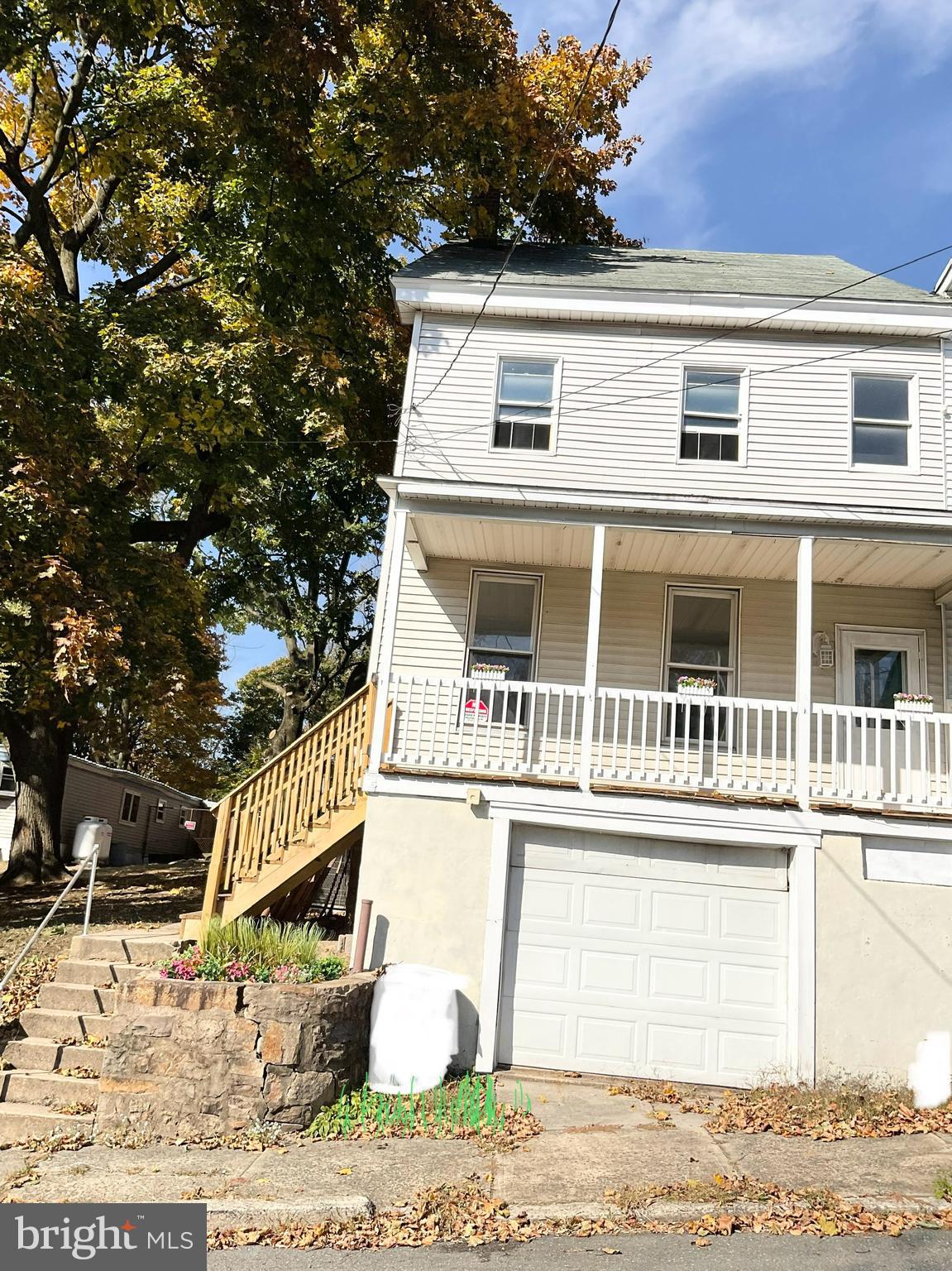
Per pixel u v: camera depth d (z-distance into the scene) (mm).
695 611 13875
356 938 10344
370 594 28594
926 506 12781
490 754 13422
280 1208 6344
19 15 14828
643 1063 10312
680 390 13391
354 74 17562
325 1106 8195
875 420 13148
